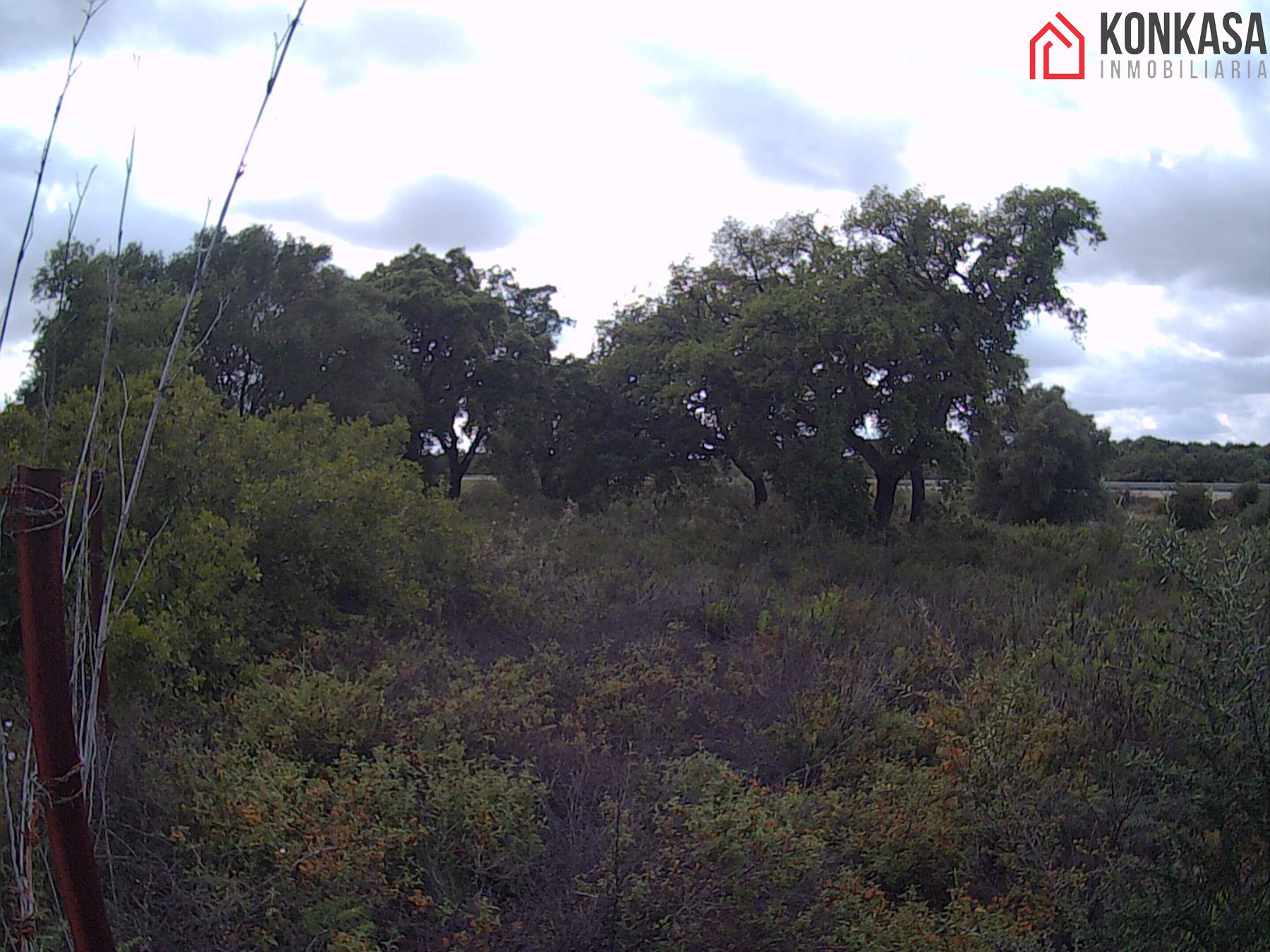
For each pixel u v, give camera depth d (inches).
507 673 290.7
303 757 238.2
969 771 228.1
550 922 171.2
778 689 315.9
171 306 461.1
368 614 360.5
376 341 1090.7
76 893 88.0
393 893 176.9
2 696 229.5
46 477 87.0
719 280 1091.3
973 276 901.2
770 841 179.8
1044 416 1349.7
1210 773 158.9
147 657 254.1
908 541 788.0
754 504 1059.3
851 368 864.3
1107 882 168.4
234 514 343.3
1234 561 168.9
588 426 1269.7
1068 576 605.6
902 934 172.4
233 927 164.7
